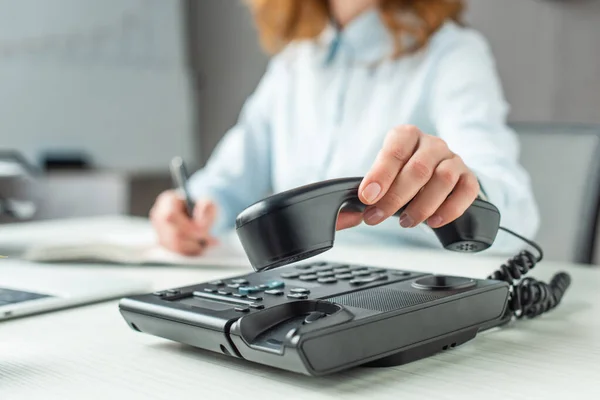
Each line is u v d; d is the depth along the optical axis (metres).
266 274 0.51
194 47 3.04
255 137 1.46
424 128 1.25
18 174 1.25
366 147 1.27
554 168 1.13
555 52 2.00
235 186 1.39
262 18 1.51
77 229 1.16
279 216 0.39
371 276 0.49
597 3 1.90
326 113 1.36
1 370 0.40
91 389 0.36
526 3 2.05
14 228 1.19
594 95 1.93
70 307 0.57
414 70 1.29
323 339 0.34
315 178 1.33
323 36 1.46
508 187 0.72
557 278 0.58
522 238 0.52
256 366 0.40
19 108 2.49
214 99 2.98
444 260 0.80
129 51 2.76
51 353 0.43
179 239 0.84
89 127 2.66
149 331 0.45
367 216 0.44
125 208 2.26
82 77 2.64
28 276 0.68
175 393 0.35
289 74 1.47
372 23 1.33
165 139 2.88
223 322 0.38
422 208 0.44
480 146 0.92
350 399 0.34
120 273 0.75
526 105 2.08
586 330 0.48
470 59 1.23
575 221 1.09
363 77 1.35
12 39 2.48
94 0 2.66
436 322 0.40
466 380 0.37
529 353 0.42
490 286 0.44
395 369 0.39
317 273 0.51
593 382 0.36
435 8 1.30
